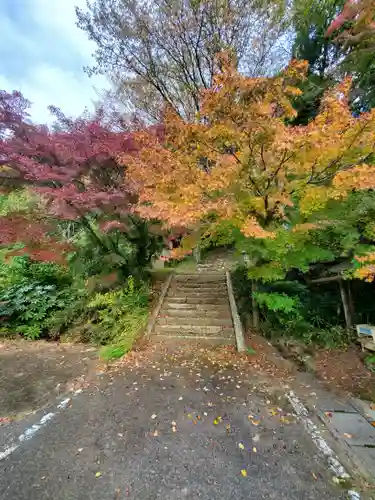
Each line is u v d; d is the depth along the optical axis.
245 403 3.35
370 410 3.30
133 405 3.29
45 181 5.84
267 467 2.34
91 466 2.34
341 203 4.17
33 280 6.90
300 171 3.69
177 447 2.58
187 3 7.66
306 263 4.70
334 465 2.36
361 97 6.14
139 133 4.07
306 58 7.89
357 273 3.66
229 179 3.70
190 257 11.29
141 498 2.03
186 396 3.49
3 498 2.02
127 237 6.91
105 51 8.68
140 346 5.09
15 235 5.64
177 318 6.16
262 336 5.85
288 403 3.40
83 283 6.63
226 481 2.19
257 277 4.81
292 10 8.02
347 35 5.56
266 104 3.13
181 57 8.62
